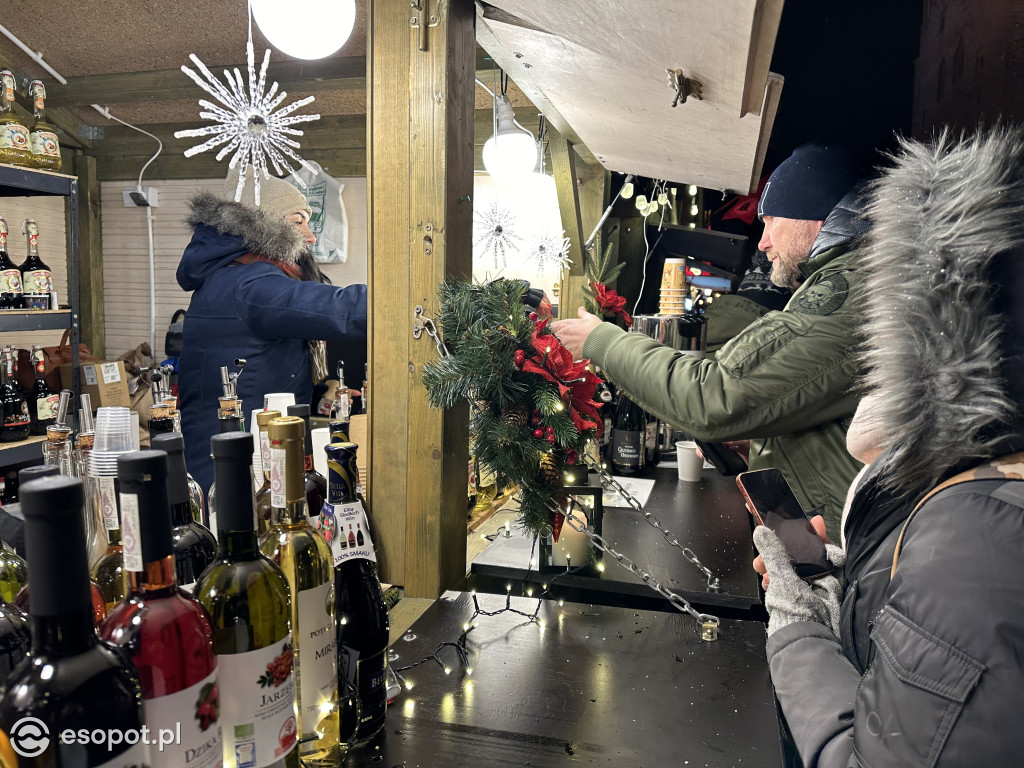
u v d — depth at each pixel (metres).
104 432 0.67
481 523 1.95
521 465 1.17
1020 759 0.49
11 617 0.63
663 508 2.12
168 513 0.53
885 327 0.62
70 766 0.45
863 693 0.59
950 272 0.57
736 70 1.00
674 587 1.49
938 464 0.60
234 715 0.60
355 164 5.05
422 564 1.43
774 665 0.81
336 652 0.77
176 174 5.62
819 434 1.39
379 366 1.42
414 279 1.39
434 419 1.40
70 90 4.56
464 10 1.40
